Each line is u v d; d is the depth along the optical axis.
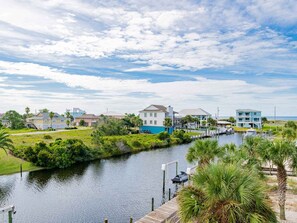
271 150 13.18
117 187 24.58
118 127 65.06
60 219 17.38
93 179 27.61
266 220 7.04
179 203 8.09
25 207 19.50
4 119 82.88
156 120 83.00
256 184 7.45
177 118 94.12
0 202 20.52
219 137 75.94
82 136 55.81
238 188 7.31
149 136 63.06
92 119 108.38
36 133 61.56
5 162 31.47
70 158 35.44
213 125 101.94
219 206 7.18
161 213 15.36
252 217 6.84
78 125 109.81
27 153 32.84
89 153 39.06
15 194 22.55
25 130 73.94
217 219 7.09
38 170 31.27
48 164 32.41
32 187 24.61
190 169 20.66
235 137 76.12
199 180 7.96
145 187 24.50
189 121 94.06
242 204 6.99
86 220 17.23
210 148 18.22
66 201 20.81
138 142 51.50
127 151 47.09
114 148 44.66
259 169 16.16
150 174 29.78
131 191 23.30
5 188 24.20
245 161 16.89
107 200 20.97
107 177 28.45
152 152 47.38
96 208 19.28
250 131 78.62
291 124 57.78
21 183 25.88
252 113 107.62
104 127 61.94
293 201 16.34
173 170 31.78
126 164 35.91
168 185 24.97
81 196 22.05
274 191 17.42
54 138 50.28
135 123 79.81
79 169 32.56
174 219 14.27
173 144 60.03
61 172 30.78
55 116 89.44
